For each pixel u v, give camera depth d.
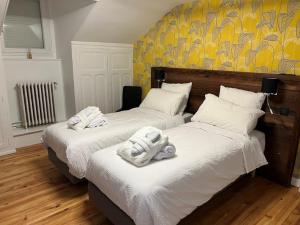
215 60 3.08
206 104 2.75
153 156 1.77
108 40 3.87
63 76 4.00
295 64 2.38
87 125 2.58
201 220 1.98
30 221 1.96
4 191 2.38
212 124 2.59
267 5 2.49
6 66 3.41
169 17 3.58
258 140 2.42
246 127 2.29
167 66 3.77
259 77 2.55
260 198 2.30
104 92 4.15
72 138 2.28
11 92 3.53
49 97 3.85
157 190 1.47
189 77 3.36
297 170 2.49
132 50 4.35
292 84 2.29
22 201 2.22
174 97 3.16
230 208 2.14
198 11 3.17
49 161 3.05
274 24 2.47
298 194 2.37
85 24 3.25
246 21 2.69
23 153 3.28
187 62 3.46
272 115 2.50
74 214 2.06
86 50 3.73
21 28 3.58
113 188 1.65
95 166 1.86
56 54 4.00
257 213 2.08
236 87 2.80
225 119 2.45
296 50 2.35
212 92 3.09
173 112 3.10
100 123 2.64
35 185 2.50
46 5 3.70
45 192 2.38
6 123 3.16
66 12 3.39
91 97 3.99
